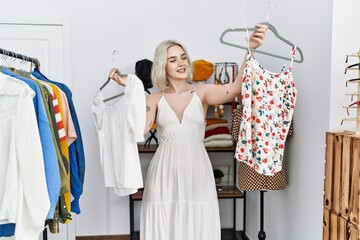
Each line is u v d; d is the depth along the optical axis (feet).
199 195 6.36
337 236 4.90
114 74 6.16
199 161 6.47
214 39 10.08
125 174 5.82
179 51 6.49
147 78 8.95
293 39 6.97
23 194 4.54
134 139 5.82
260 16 8.90
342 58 5.53
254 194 9.52
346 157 4.69
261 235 7.84
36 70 6.37
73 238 9.94
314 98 6.14
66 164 5.68
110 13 9.77
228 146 9.22
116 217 10.13
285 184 7.29
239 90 6.21
